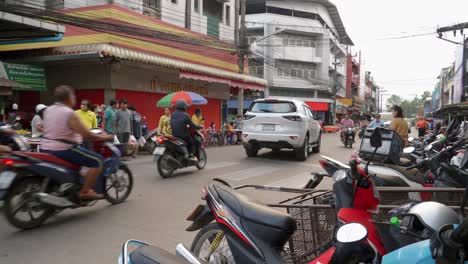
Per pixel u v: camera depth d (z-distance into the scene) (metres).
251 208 2.64
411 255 1.79
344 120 17.45
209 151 13.59
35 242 4.02
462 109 14.62
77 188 4.75
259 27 40.06
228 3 24.48
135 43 14.41
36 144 7.46
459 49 30.86
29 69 12.80
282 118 10.20
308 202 4.56
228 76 17.73
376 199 2.66
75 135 4.66
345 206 2.73
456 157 4.20
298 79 41.66
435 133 8.76
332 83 45.91
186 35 17.02
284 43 41.28
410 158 5.72
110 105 10.48
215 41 18.44
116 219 4.89
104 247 3.92
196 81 19.05
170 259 1.90
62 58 12.98
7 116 13.76
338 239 2.01
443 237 1.63
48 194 4.45
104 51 11.96
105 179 5.25
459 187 3.66
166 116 11.38
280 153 12.52
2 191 4.07
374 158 4.39
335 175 3.02
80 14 12.91
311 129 11.45
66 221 4.77
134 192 6.43
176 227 4.63
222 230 2.69
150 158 11.05
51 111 4.59
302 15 43.91
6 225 4.56
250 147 11.20
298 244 3.28
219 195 2.81
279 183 7.53
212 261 2.90
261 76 40.50
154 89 16.20
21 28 9.98
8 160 4.16
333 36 48.62
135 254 1.91
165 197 6.12
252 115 10.59
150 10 17.66
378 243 2.49
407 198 4.07
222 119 22.12
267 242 2.51
